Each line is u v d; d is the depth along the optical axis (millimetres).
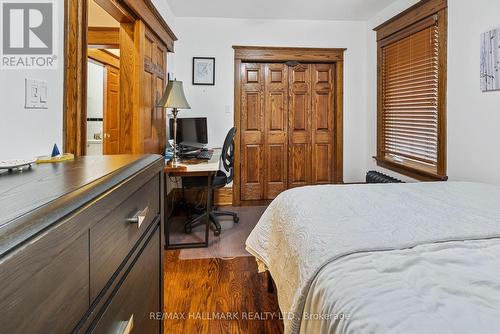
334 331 727
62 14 1307
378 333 622
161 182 1219
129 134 2547
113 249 720
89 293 596
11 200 516
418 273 828
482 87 2361
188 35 4109
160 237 1206
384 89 3883
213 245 2885
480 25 2371
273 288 2057
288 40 4227
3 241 375
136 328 899
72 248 526
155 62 3053
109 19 3107
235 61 4180
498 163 2248
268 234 1814
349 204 1528
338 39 4293
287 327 1044
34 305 423
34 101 1141
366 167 4402
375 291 754
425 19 3023
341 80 4336
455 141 2666
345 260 933
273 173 4418
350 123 4395
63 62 1322
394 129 3697
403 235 1101
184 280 2234
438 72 2848
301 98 4398
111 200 688
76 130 1377
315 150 4457
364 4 3689
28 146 1110
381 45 3879
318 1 3594
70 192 578
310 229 1221
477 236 1088
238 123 4242
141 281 953
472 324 620
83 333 569
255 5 3715
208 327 1717
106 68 4238
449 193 1772
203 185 3180
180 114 4156
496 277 807
